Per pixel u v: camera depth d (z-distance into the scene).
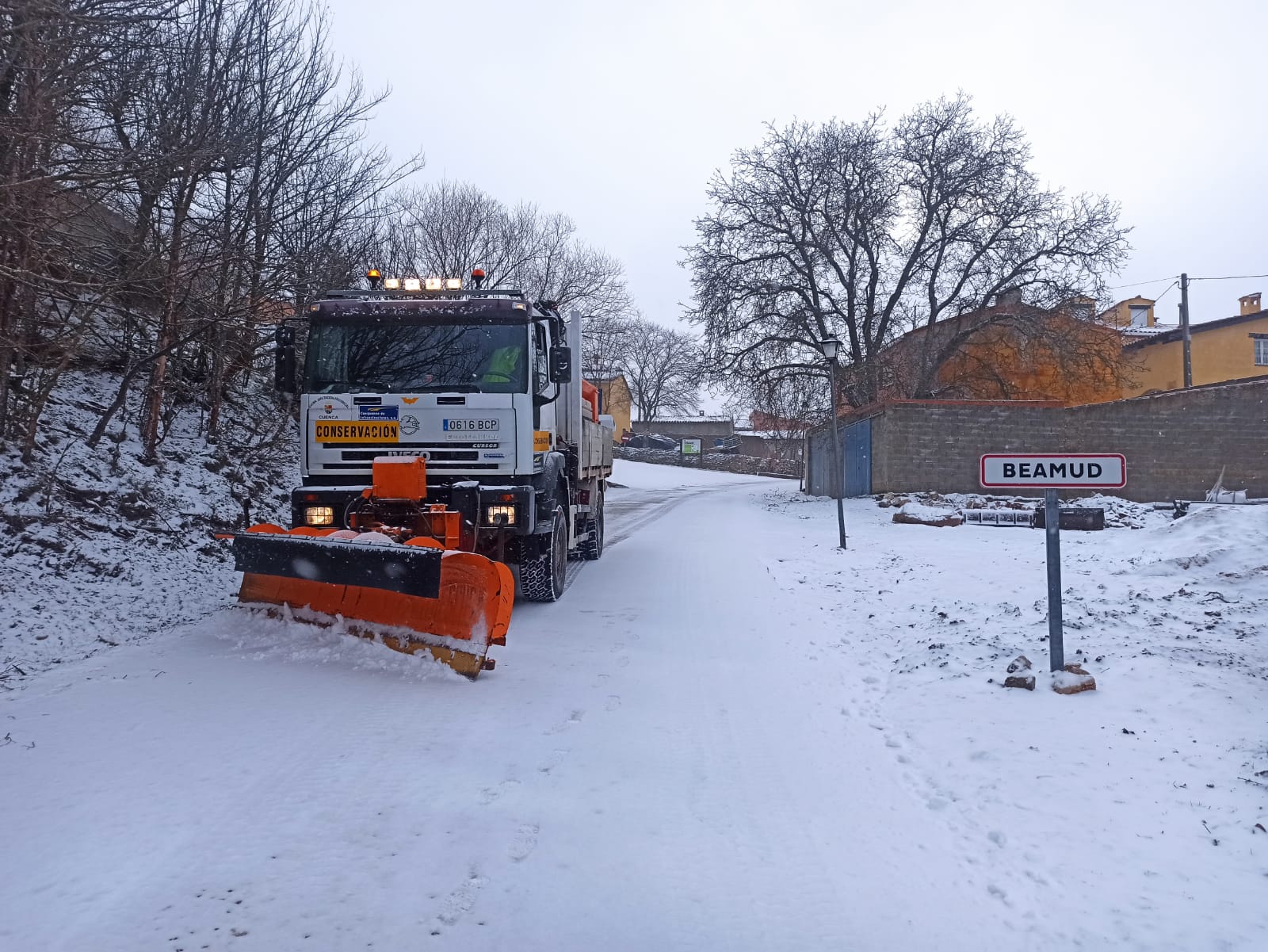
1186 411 21.39
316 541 6.65
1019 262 27.83
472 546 7.80
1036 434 21.69
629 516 22.95
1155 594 7.88
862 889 3.22
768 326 29.22
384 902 3.06
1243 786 3.89
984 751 4.52
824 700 5.65
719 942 2.87
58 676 5.79
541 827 3.71
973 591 8.84
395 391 8.07
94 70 7.00
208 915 2.94
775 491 40.00
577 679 6.09
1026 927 2.95
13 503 8.59
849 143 28.47
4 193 6.50
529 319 8.24
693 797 4.06
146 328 12.47
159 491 10.82
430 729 4.89
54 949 2.72
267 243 12.85
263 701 5.32
